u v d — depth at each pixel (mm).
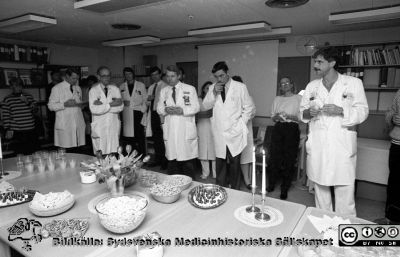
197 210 1472
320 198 2191
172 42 5738
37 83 5656
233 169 3145
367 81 4359
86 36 5219
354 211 2121
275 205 1522
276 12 3479
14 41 5480
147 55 6879
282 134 3311
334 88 2043
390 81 4105
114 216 1223
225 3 3090
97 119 3574
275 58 5195
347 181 2057
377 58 4094
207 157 3844
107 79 3615
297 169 3885
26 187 1806
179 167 3477
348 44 4527
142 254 1043
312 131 2148
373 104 4426
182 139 3217
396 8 3010
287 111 3352
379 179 3092
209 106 3133
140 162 1801
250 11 3438
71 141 4082
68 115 4000
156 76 4520
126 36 5258
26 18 3486
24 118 4109
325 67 1981
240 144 3066
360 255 1017
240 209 1467
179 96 3188
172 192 1582
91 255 1097
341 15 3365
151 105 4504
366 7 3240
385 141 3369
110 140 3691
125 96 4668
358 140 3439
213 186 1724
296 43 5016
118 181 1608
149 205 1537
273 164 3439
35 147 4352
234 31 4363
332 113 2008
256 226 1295
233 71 5668
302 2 2979
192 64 6328
